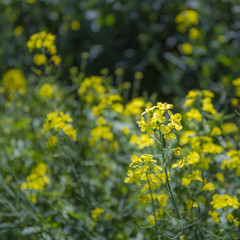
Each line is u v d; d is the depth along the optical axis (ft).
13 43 32.22
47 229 15.80
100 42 31.40
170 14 31.48
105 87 22.26
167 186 12.21
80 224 16.26
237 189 15.92
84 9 31.30
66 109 20.53
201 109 17.03
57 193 16.76
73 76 23.26
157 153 15.66
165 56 29.43
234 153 15.07
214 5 30.14
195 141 15.80
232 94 21.01
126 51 31.35
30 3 31.24
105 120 18.94
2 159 19.74
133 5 31.17
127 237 16.05
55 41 31.45
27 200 17.26
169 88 29.89
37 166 17.53
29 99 23.53
